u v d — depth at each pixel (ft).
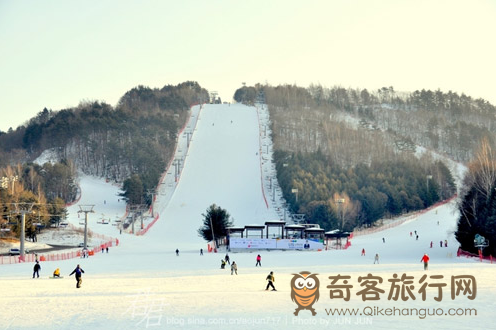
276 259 358.23
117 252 442.91
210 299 161.89
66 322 130.82
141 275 253.24
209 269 286.25
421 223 588.09
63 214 572.10
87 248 460.14
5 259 368.07
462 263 291.99
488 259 327.06
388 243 465.06
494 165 402.31
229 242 459.73
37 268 250.37
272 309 143.95
